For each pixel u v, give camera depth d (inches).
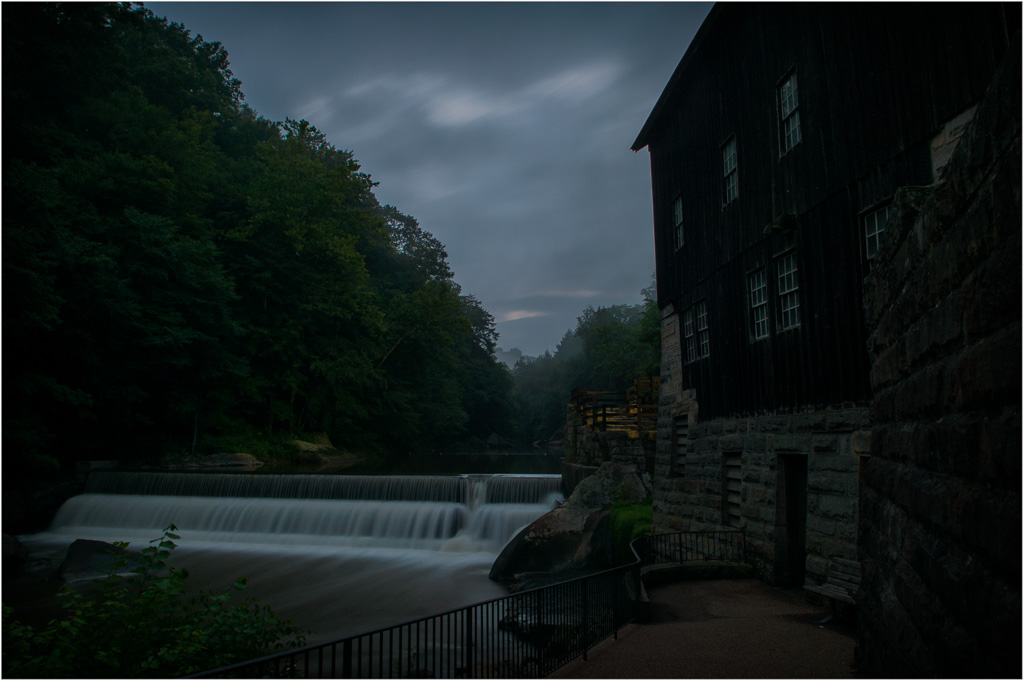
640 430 826.8
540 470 1451.8
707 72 608.4
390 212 2758.4
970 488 114.8
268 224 1619.1
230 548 770.2
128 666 243.1
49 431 1034.1
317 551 752.3
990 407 106.5
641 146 807.1
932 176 323.0
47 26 1064.2
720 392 561.6
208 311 1270.9
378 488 916.0
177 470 1111.0
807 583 397.1
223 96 2032.5
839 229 394.9
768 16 490.3
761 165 495.2
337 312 1624.0
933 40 325.1
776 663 261.1
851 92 388.2
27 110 1062.4
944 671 122.0
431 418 2277.3
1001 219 101.1
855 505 359.6
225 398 1432.1
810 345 420.8
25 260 810.2
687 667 263.1
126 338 1091.3
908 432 168.6
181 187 1305.4
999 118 102.1
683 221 663.1
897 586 168.2
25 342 914.1
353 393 1772.9
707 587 444.8
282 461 1441.9
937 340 142.6
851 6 390.9
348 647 199.5
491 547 767.7
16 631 255.0
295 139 1659.7
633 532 615.8
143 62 1599.4
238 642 268.7
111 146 1213.7
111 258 1015.6
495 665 301.9
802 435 423.5
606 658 287.6
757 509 478.6
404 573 642.2
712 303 584.1
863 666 209.2
